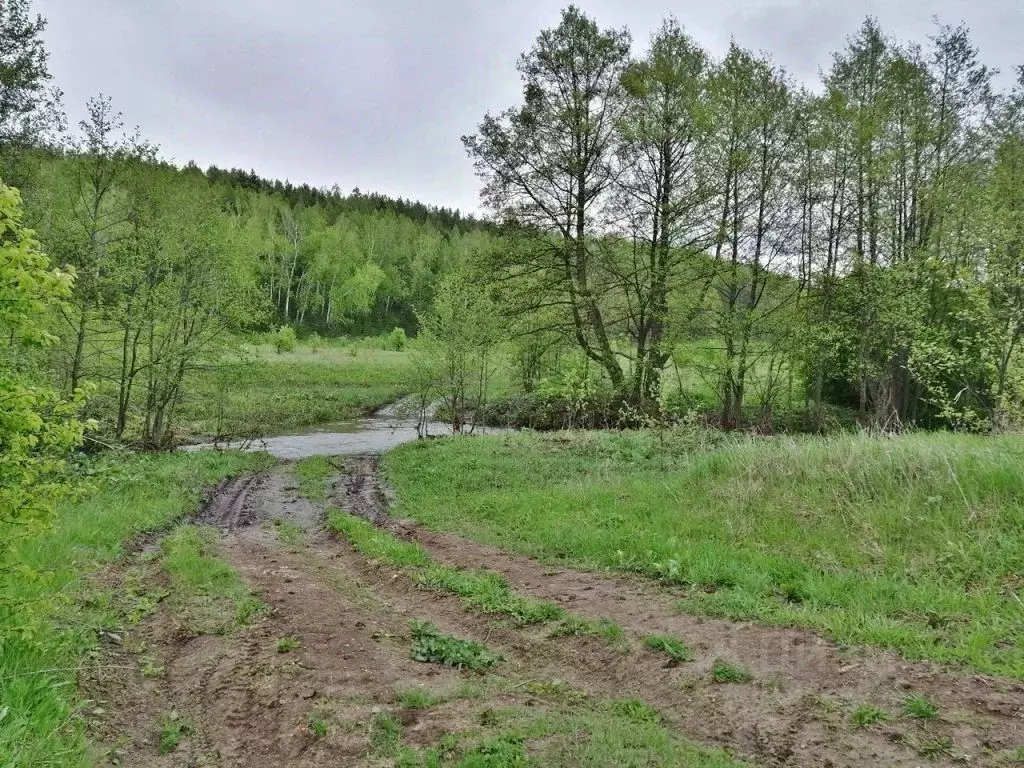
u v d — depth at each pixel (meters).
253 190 121.62
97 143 18.66
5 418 4.42
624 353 27.44
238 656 6.10
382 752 4.50
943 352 16.45
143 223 19.97
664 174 24.61
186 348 20.70
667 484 11.57
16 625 5.37
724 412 25.56
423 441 23.42
